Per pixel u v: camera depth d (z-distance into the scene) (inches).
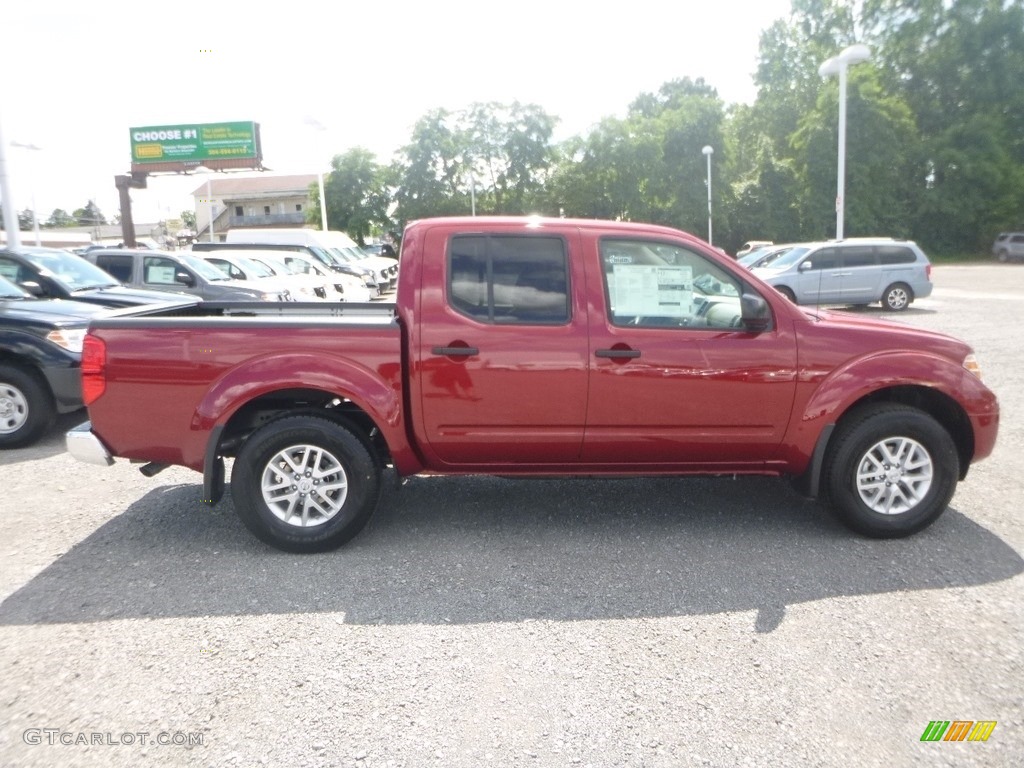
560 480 235.5
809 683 125.3
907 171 2031.3
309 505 180.2
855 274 716.7
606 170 2165.4
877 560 173.9
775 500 215.6
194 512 212.5
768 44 2230.6
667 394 179.0
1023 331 542.6
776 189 2153.1
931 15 2021.4
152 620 149.6
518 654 135.8
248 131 1846.7
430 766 106.3
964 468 192.4
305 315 230.1
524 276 179.5
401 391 177.3
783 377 179.9
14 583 167.0
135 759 108.0
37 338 280.7
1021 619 145.6
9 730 114.7
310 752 109.5
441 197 2164.1
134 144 1859.0
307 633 144.0
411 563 175.6
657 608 152.5
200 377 175.9
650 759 107.3
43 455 275.3
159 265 516.7
